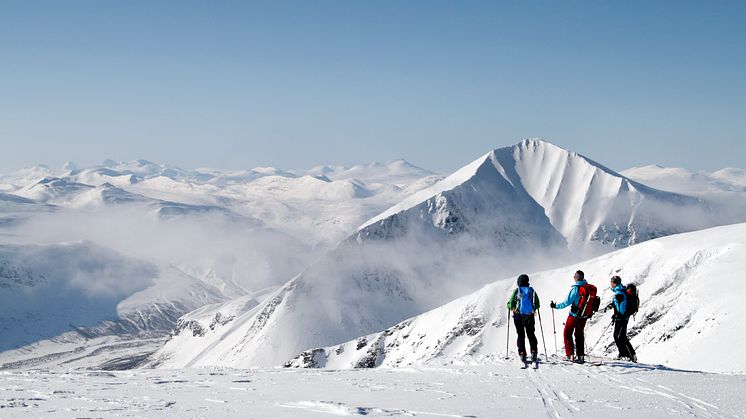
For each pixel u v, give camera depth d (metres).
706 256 90.31
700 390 13.85
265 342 189.25
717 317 66.44
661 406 11.91
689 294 77.06
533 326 19.14
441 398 13.01
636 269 103.56
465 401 12.58
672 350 66.62
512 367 18.66
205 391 14.62
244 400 12.97
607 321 90.31
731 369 51.16
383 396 13.40
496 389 14.34
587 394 13.46
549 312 107.19
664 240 108.19
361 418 10.71
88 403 12.45
